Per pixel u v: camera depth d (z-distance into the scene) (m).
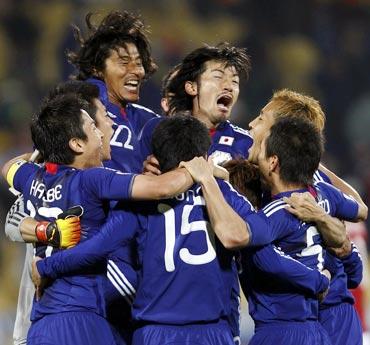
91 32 21.64
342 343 18.88
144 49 21.42
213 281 16.64
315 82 74.00
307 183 17.41
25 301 20.19
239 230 16.20
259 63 73.50
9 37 71.38
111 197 16.52
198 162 16.58
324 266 18.41
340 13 77.69
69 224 16.69
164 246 16.58
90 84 18.66
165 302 16.53
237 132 21.28
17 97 66.81
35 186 17.38
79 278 16.91
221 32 75.94
